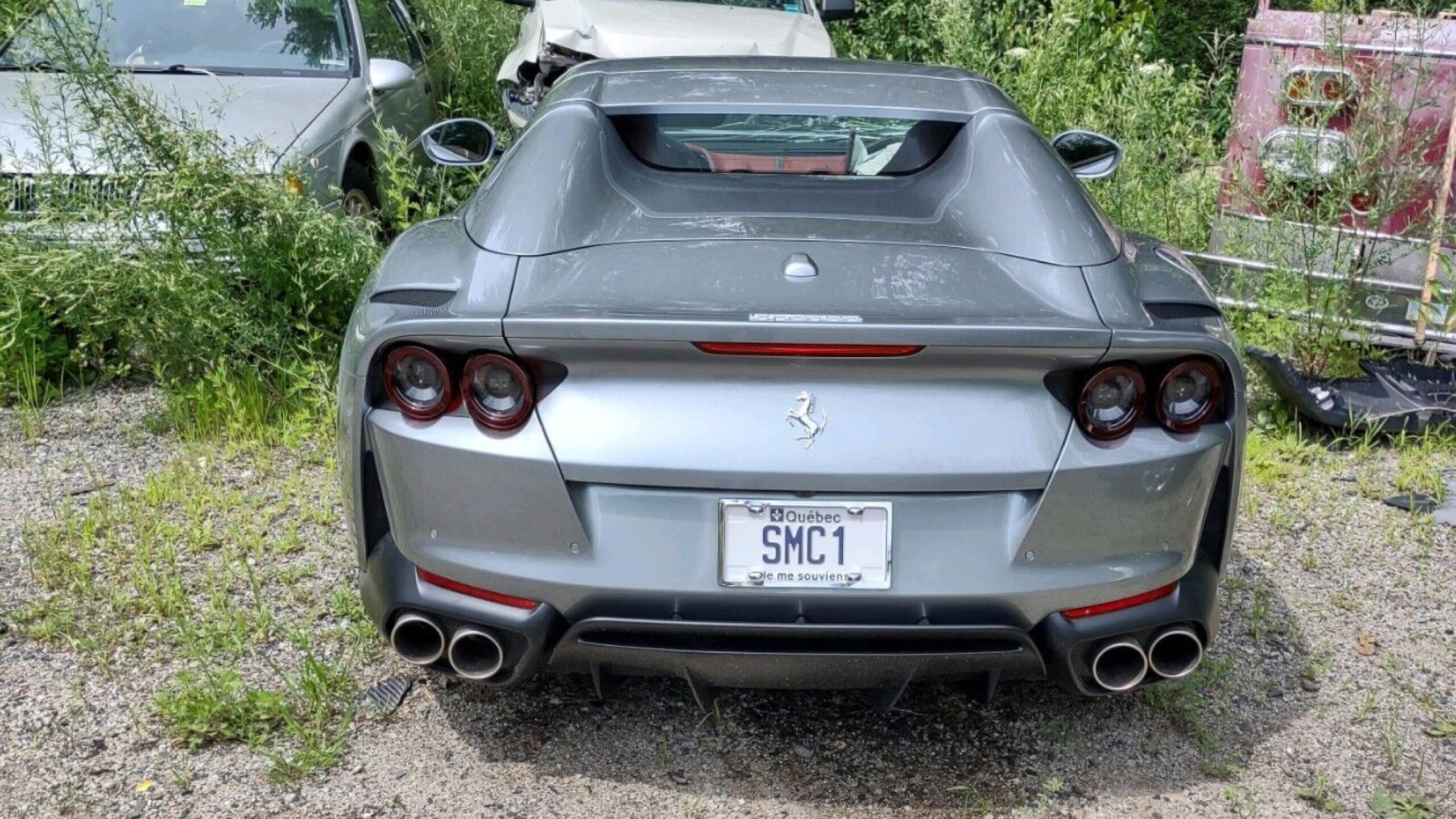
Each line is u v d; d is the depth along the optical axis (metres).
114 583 3.82
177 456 4.78
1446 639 3.78
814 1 8.77
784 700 3.36
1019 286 2.88
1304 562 4.21
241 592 3.80
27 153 5.08
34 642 3.54
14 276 5.07
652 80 3.81
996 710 3.34
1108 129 7.44
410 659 2.87
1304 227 5.49
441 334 2.60
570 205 3.15
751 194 3.37
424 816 2.87
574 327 2.53
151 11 6.82
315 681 3.31
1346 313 5.47
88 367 5.62
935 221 3.22
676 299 2.74
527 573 2.69
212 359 5.22
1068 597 2.73
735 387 2.62
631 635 2.75
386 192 5.86
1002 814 2.94
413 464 2.71
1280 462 5.02
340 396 2.98
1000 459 2.63
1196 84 7.40
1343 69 5.36
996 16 8.95
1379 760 3.18
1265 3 5.73
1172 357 2.69
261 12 6.91
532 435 2.65
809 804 2.96
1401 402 5.24
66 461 4.76
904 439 2.62
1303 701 3.43
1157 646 2.91
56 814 2.84
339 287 5.48
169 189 5.12
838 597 2.68
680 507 2.65
